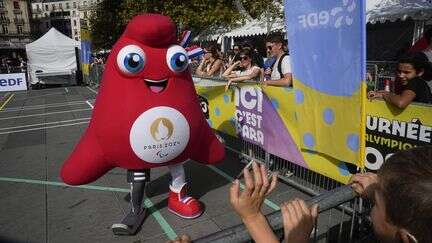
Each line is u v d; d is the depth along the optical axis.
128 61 3.08
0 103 15.16
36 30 109.50
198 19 16.27
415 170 0.86
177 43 3.40
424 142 2.94
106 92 3.32
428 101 3.16
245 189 1.22
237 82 5.00
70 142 7.70
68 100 14.95
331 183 4.16
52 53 21.25
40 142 7.84
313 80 3.50
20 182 5.39
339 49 3.10
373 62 7.42
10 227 4.03
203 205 4.31
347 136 3.24
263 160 5.12
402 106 3.03
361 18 2.81
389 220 0.91
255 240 1.20
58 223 4.08
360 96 3.00
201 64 8.49
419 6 8.73
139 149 3.29
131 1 17.92
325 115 3.47
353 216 2.33
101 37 30.06
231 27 16.33
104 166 3.54
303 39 3.48
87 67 21.09
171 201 4.11
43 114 11.64
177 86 3.32
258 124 4.71
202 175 5.27
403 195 0.85
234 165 5.61
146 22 3.07
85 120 10.16
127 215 3.86
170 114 3.27
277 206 4.19
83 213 4.29
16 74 20.41
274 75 4.91
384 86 6.77
